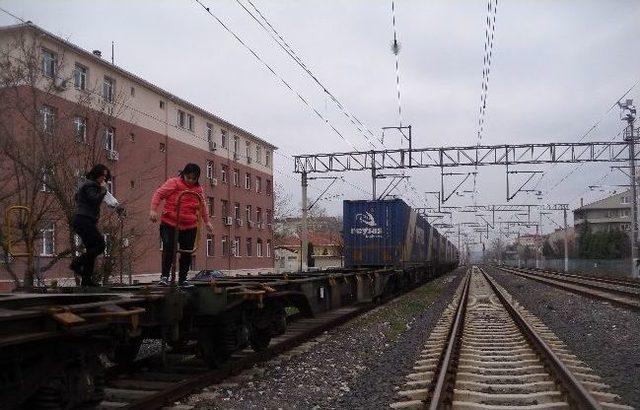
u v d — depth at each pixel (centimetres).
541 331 1255
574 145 2917
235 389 740
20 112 1176
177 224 711
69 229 1162
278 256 7850
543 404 648
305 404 684
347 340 1163
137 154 3484
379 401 693
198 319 790
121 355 814
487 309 1848
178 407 647
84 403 554
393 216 2444
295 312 1752
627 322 1416
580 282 3247
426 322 1493
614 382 770
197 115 4400
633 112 3225
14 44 1271
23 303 509
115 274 1434
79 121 1323
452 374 785
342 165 3031
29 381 495
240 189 5162
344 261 2480
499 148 2923
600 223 10269
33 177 1116
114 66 3203
